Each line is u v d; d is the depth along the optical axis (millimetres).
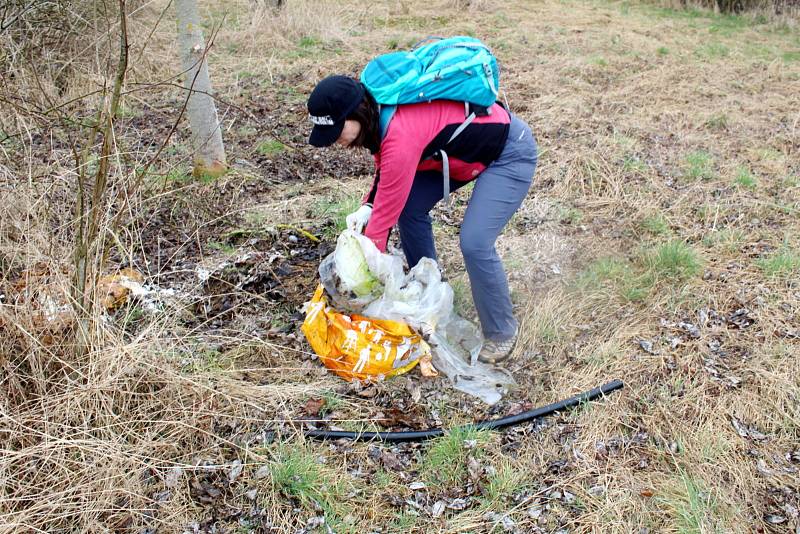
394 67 2664
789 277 4012
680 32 9953
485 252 3027
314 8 9523
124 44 2611
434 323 3217
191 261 4141
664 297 3861
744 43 9430
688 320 3695
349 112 2523
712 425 3027
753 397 3172
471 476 2793
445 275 4039
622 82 7648
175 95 6727
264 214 4672
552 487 2746
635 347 3502
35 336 2799
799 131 6277
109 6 6086
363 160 5648
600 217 4785
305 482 2707
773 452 2920
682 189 5133
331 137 2561
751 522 2609
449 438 2910
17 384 2723
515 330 3334
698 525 2562
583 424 3043
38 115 3188
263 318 3680
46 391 2775
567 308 3764
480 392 3209
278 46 8547
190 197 4738
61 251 2977
